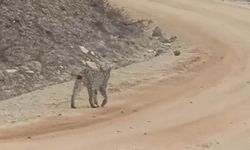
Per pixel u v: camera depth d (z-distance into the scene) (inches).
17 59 2260.1
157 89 2194.9
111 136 1562.5
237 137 1621.6
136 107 1911.9
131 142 1518.2
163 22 3799.2
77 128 1627.7
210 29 3710.6
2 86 2026.3
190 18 4015.8
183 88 2244.1
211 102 2030.0
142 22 3624.5
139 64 2635.3
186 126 1706.4
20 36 2438.5
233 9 4424.2
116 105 1916.8
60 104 1879.9
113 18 3250.5
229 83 2370.8
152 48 3036.4
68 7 2994.6
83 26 2876.5
